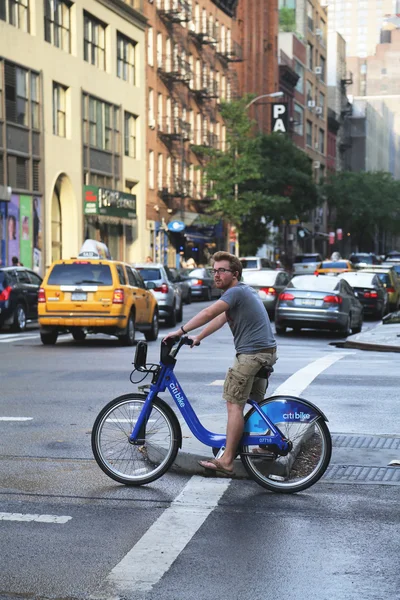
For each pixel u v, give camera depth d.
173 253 71.38
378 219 125.50
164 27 69.25
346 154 159.38
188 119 75.31
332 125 140.62
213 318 8.71
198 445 9.49
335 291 29.05
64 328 23.92
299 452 8.58
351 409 12.98
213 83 79.69
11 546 6.82
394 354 21.78
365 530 7.30
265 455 8.61
